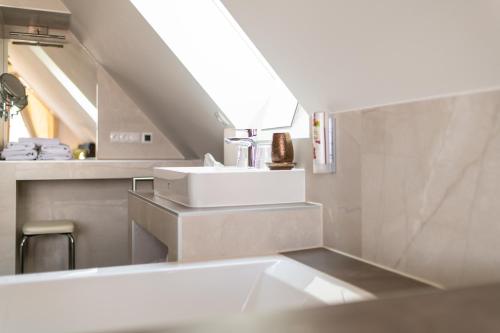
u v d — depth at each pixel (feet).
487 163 3.99
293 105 7.89
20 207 12.71
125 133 13.82
